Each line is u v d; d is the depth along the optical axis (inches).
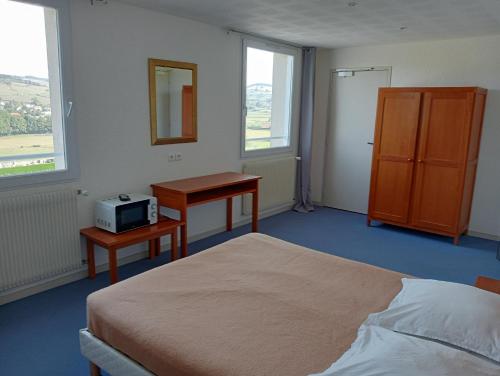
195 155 168.7
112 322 69.6
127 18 134.9
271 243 107.2
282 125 220.4
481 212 185.5
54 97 121.4
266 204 207.3
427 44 190.2
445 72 187.3
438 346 54.1
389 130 185.3
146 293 77.9
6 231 110.3
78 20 121.9
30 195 115.3
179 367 59.2
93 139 131.5
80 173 129.2
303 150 226.7
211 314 70.8
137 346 64.9
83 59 124.9
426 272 145.6
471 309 63.1
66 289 125.1
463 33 169.5
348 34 177.3
